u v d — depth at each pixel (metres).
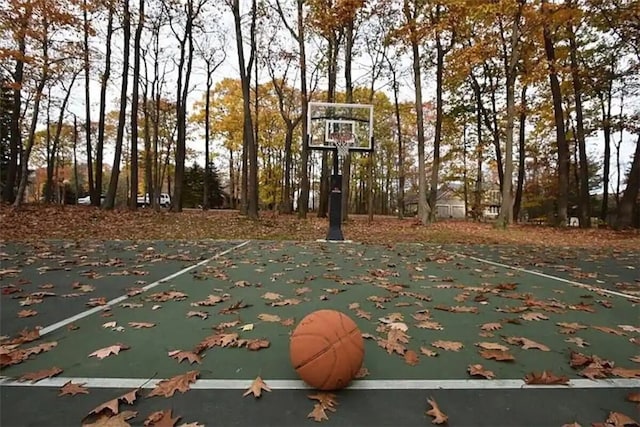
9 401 2.25
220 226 13.84
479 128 22.03
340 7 15.77
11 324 3.63
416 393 2.39
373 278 5.95
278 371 2.68
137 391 2.38
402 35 16.39
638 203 20.66
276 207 33.44
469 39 16.41
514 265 7.52
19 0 11.64
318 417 2.10
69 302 4.42
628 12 13.11
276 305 4.36
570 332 3.56
